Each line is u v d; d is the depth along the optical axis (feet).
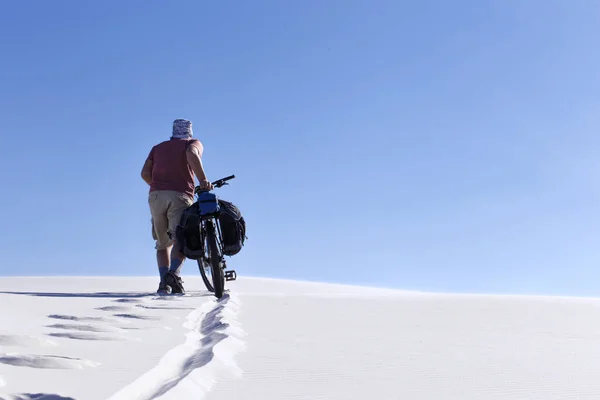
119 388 7.62
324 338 12.62
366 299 21.21
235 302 18.81
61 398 7.06
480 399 8.07
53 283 32.89
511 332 14.42
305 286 41.47
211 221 21.47
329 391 8.24
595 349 12.23
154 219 23.63
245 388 8.25
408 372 9.50
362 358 10.50
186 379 8.07
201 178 23.08
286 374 9.09
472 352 11.54
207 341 11.79
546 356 11.32
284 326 14.26
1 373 8.07
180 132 24.57
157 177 23.75
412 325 15.17
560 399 8.14
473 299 21.54
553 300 21.61
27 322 13.06
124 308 16.12
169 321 14.29
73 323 13.02
